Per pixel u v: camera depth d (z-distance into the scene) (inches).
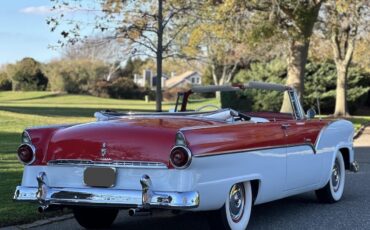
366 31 1294.3
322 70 1594.5
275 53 1622.8
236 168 240.4
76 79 3147.1
